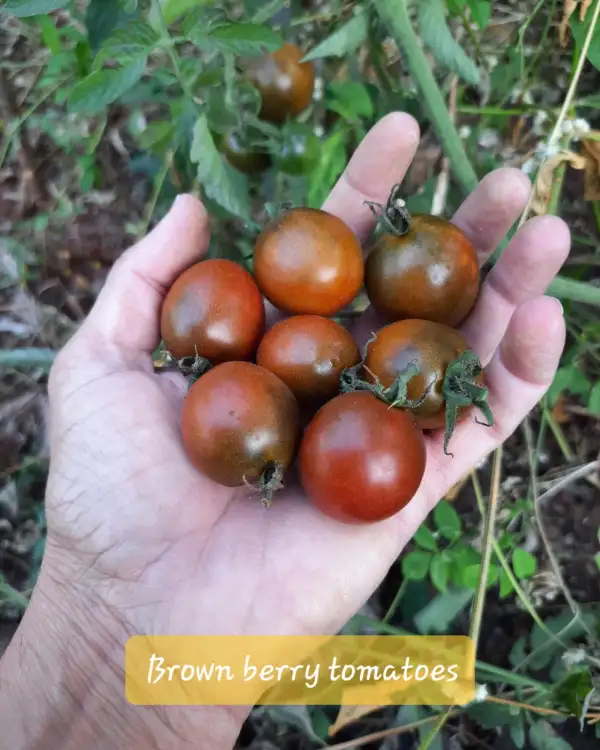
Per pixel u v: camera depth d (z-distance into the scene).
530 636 0.23
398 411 0.14
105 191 0.28
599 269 0.25
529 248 0.16
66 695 0.15
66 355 0.17
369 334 0.19
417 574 0.21
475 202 0.18
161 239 0.17
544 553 0.24
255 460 0.14
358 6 0.21
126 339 0.17
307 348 0.15
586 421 0.25
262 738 0.22
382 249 0.16
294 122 0.20
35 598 0.16
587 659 0.21
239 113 0.20
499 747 0.22
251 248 0.24
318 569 0.15
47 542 0.16
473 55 0.25
